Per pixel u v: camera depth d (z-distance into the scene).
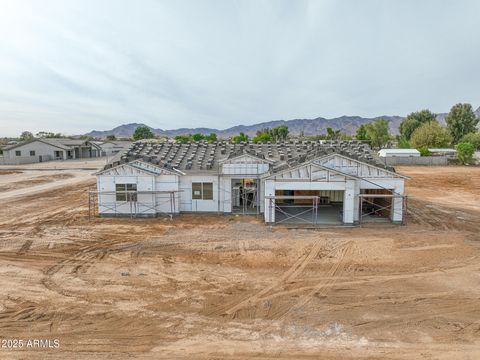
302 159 22.27
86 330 9.54
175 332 9.47
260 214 23.78
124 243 17.36
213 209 24.02
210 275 13.35
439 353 8.56
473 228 20.28
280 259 15.04
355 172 21.17
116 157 26.50
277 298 11.48
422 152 66.69
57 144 75.69
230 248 16.50
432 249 16.31
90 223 21.41
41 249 16.42
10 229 19.97
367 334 9.39
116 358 8.34
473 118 92.62
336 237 18.27
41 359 8.27
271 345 8.89
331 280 12.89
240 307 10.87
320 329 9.64
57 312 10.49
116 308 10.76
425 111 110.94
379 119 95.19
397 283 12.62
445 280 12.88
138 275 13.34
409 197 31.23
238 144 29.14
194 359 8.31
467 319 10.15
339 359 8.33
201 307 10.86
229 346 8.84
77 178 44.31
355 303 11.13
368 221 21.73
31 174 48.44
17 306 10.87
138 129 146.88
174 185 23.36
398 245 16.89
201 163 25.12
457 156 62.00
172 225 20.92
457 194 32.91
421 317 10.26
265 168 23.61
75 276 13.24
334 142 29.64
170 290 12.05
